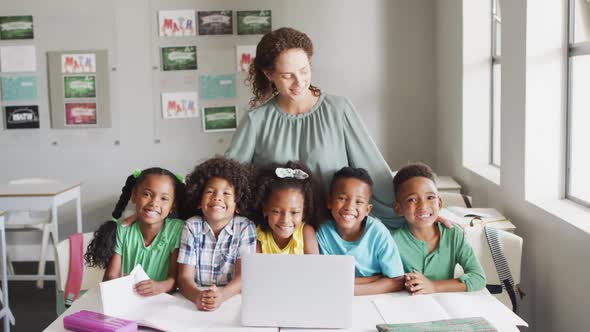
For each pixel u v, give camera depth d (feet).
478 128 13.15
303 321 5.58
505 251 7.45
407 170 6.96
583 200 8.77
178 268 6.66
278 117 7.01
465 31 13.01
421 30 15.75
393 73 15.87
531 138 9.18
